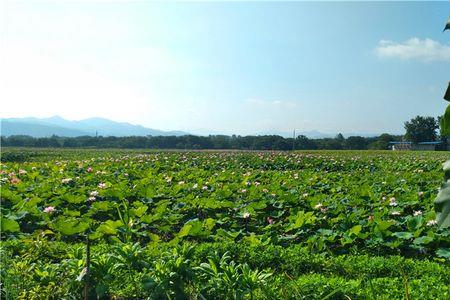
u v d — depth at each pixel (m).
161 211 10.44
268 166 27.88
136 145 94.00
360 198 12.59
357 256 7.36
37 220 10.17
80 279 5.28
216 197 12.70
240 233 9.32
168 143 93.44
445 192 2.29
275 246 7.67
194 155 35.28
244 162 28.59
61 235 9.01
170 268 5.44
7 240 7.75
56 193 12.78
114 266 5.87
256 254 7.26
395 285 5.72
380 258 7.11
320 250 7.98
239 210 11.02
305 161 29.08
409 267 6.71
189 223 8.51
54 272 5.70
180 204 11.55
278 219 11.02
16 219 9.70
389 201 11.53
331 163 27.72
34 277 5.59
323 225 9.36
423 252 8.19
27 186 14.23
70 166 22.30
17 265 5.70
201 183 15.29
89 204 12.70
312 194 13.47
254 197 12.46
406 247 8.26
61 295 5.37
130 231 7.93
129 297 5.72
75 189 13.33
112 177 16.72
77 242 8.95
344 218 9.38
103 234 8.31
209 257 6.07
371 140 96.25
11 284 5.23
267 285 5.43
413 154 47.75
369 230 8.95
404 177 18.23
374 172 23.08
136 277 5.90
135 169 20.64
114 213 11.11
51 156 41.34
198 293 5.44
